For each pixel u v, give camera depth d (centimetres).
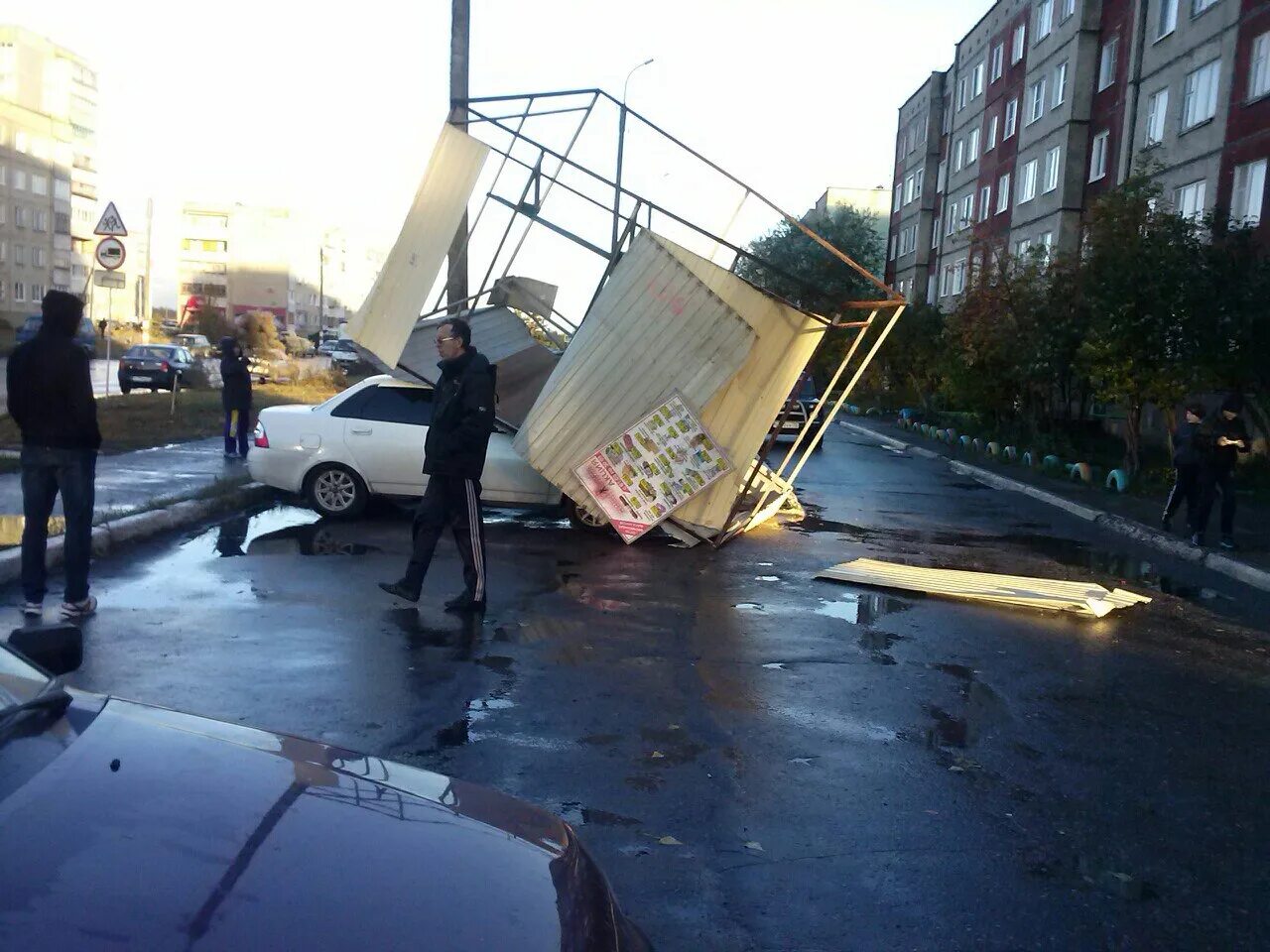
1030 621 834
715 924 353
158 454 1535
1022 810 461
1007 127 3994
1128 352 1717
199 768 237
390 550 963
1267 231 2225
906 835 429
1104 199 1930
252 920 183
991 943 349
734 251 1091
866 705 596
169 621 692
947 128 4916
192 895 187
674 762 496
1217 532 1338
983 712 595
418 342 1177
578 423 1029
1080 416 2597
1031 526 1427
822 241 1092
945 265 4881
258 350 4572
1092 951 347
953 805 462
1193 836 442
